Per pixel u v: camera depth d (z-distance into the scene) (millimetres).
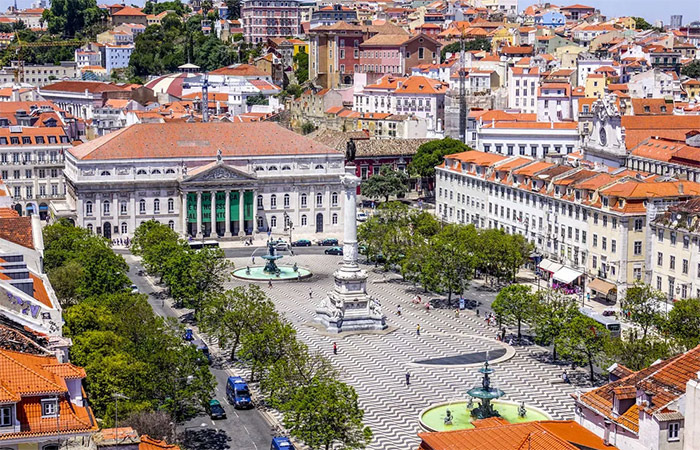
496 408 187375
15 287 152250
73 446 104812
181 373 166375
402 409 190125
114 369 151375
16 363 108250
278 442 162625
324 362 180750
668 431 117750
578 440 123625
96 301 199250
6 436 102625
